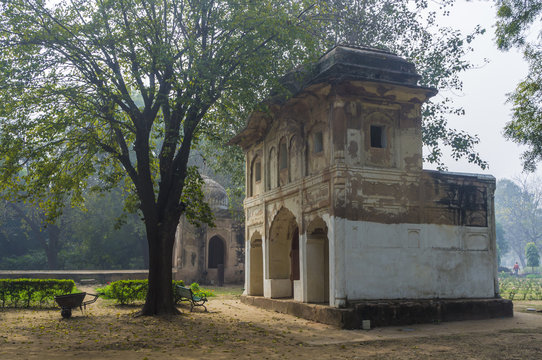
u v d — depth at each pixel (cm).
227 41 1249
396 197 1228
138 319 1189
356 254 1161
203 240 2680
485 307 1259
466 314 1232
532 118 1277
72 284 1625
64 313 1234
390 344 913
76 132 1373
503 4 1250
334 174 1177
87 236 3403
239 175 2134
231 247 2753
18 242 3759
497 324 1162
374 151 1230
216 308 1518
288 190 1430
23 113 1214
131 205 1447
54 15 1248
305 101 1329
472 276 1293
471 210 1327
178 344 891
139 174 1275
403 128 1267
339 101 1202
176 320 1186
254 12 1232
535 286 2902
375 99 1240
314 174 1284
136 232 3475
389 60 1293
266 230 1582
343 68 1222
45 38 1188
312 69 1325
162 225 1278
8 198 1305
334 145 1195
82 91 1244
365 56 1274
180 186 1311
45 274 2439
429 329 1087
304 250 1327
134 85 1301
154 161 1513
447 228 1284
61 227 3541
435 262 1250
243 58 1248
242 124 1761
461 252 1291
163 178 1313
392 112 1269
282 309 1395
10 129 1195
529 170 1298
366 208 1190
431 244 1254
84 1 1230
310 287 1316
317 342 933
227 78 1242
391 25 1833
